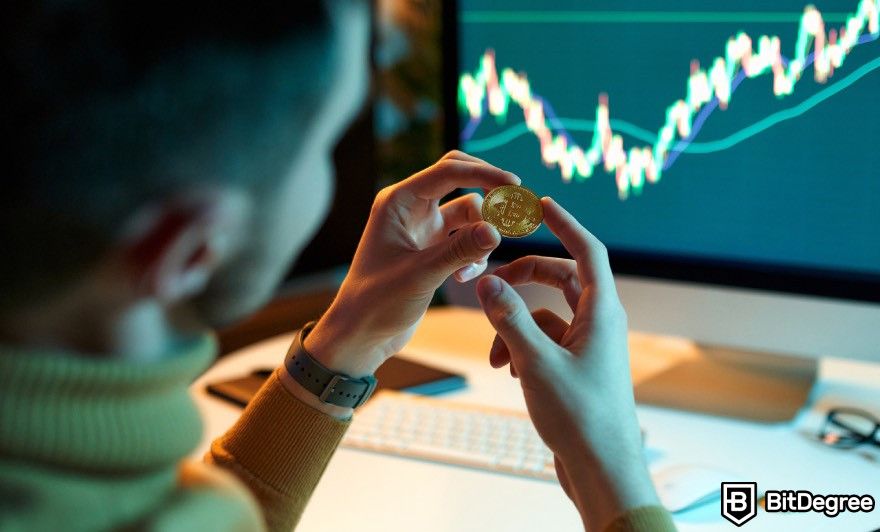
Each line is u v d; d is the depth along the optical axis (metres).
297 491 0.81
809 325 1.12
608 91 1.18
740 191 1.14
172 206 0.51
